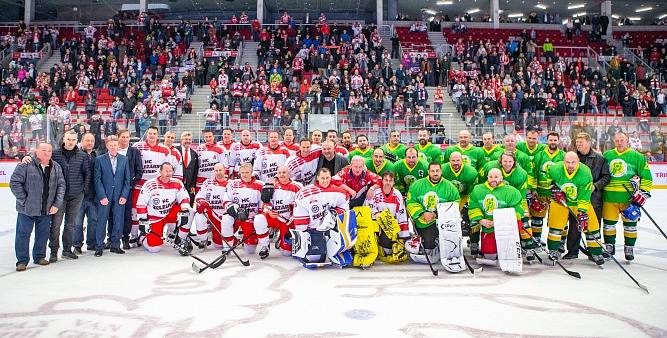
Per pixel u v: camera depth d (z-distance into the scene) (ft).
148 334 11.39
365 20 110.42
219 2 104.47
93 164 20.98
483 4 108.37
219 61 67.67
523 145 22.94
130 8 100.48
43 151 17.92
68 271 17.70
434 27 92.02
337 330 11.62
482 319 12.42
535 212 21.24
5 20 109.91
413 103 54.03
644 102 65.51
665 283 16.07
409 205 19.38
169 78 67.51
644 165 19.35
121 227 21.31
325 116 47.88
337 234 18.44
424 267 18.74
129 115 48.37
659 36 98.37
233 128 47.47
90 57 73.56
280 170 20.83
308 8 108.37
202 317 12.58
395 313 12.91
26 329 11.71
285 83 67.87
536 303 13.83
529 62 75.97
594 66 81.30
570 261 19.79
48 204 18.17
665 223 29.78
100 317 12.57
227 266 18.80
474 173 21.25
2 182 48.32
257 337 11.16
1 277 16.71
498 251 17.85
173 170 24.20
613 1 102.99
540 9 110.52
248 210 21.68
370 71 66.49
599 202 19.84
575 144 20.22
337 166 22.35
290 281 16.43
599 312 12.98
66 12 110.32
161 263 19.25
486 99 56.65
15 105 57.62
